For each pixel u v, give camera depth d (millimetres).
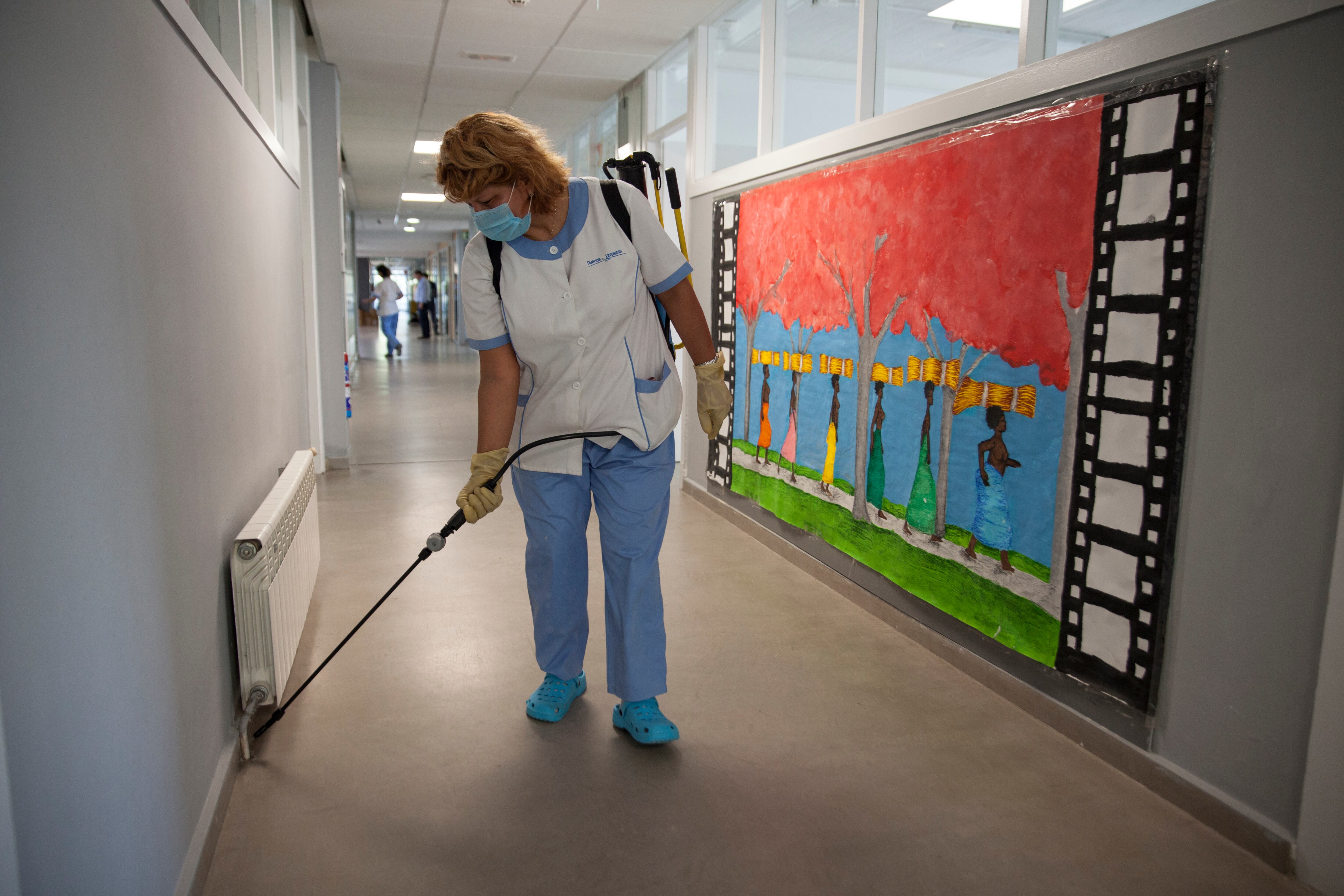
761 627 2918
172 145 1622
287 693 2391
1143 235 1924
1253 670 1742
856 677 2551
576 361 1933
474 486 1961
